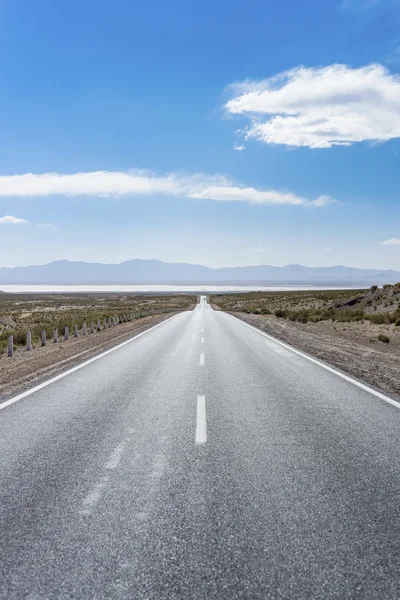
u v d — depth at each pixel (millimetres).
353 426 6324
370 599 2633
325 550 3119
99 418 6867
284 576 2836
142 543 3236
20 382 10398
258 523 3504
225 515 3643
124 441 5684
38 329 28125
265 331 24312
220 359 13523
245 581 2791
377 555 3059
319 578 2814
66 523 3545
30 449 5402
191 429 6203
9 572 2920
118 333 25078
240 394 8562
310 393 8641
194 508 3773
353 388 9117
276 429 6180
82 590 2734
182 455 5129
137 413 7148
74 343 20172
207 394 8578
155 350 16125
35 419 6852
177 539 3283
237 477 4445
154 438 5801
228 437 5816
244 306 73500
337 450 5270
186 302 107125
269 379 10172
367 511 3699
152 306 86688
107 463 4887
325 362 12828
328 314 37969
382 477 4430
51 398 8398
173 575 2861
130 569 2930
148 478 4445
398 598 2641
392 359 13367
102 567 2953
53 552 3137
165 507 3801
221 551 3117
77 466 4801
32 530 3439
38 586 2773
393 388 9164
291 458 4996
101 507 3814
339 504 3830
